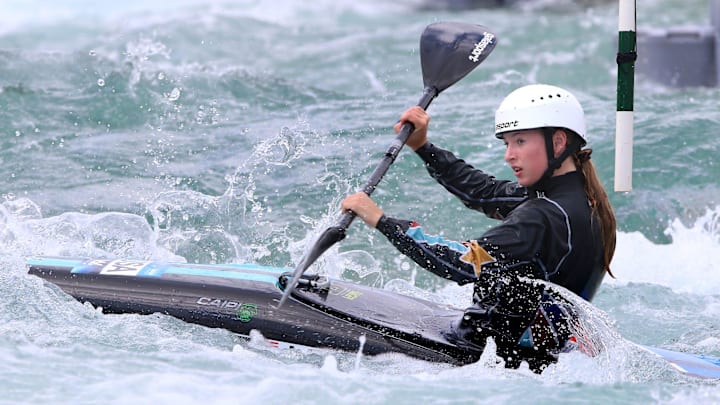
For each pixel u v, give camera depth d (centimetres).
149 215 2295
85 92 3044
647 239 2369
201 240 2195
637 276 2205
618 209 2475
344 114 2989
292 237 2223
